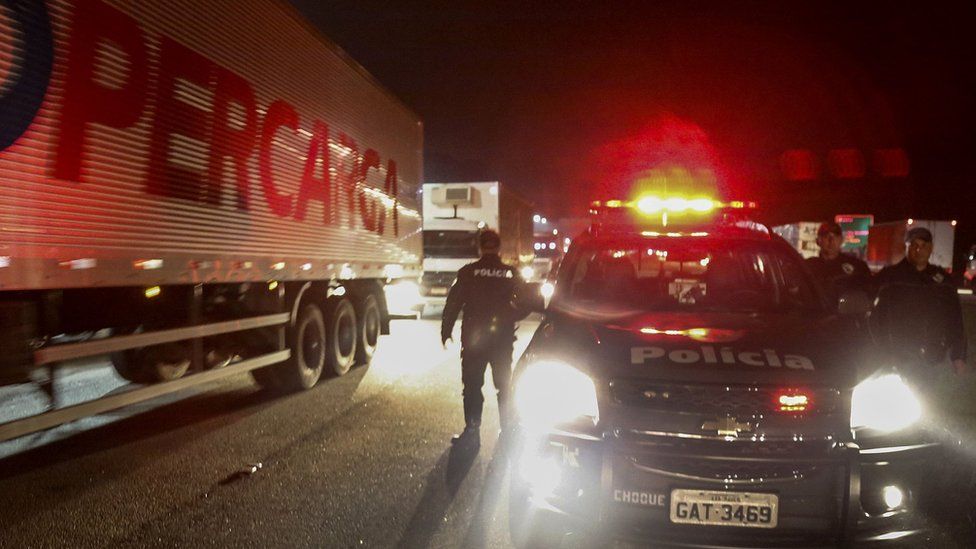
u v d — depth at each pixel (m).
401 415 7.86
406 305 13.70
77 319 5.82
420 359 12.21
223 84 7.25
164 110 6.32
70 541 4.44
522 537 4.19
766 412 3.70
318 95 9.55
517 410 4.14
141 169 6.02
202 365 7.41
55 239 5.11
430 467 5.99
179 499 5.19
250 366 8.08
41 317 5.37
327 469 5.93
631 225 5.89
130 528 4.66
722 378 3.76
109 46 5.62
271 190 8.29
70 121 5.23
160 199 6.28
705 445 3.67
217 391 9.21
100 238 5.55
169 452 6.39
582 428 3.85
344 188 10.45
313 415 7.86
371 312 11.87
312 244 9.38
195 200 6.82
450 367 11.28
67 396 7.32
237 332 8.18
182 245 6.61
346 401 8.60
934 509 3.90
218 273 7.24
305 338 9.33
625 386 3.83
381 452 6.42
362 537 4.55
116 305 6.25
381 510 5.01
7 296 5.06
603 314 4.81
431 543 4.47
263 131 8.09
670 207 6.14
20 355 5.06
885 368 3.99
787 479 3.66
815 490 3.67
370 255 11.54
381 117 12.10
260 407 8.26
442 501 5.20
